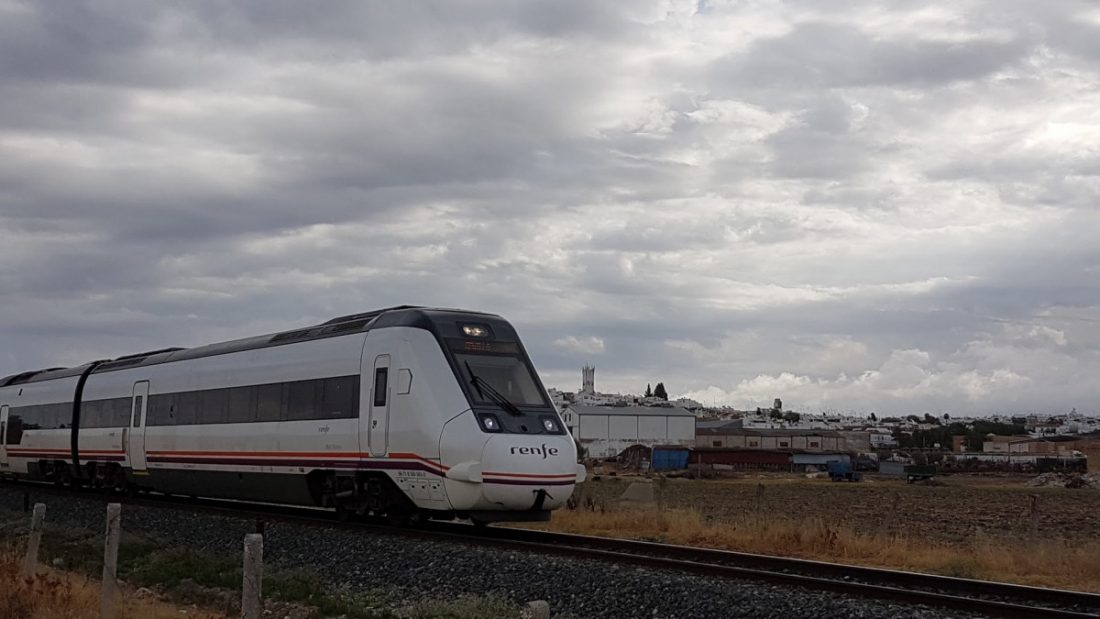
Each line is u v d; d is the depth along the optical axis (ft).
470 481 62.75
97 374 111.65
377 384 69.56
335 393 73.10
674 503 141.08
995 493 221.87
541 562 51.65
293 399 77.56
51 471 119.75
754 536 72.69
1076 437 548.31
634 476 314.14
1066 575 59.31
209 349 93.30
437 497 64.80
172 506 94.17
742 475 353.31
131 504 96.43
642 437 428.97
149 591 50.85
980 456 404.57
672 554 59.82
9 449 126.41
